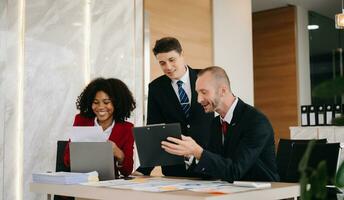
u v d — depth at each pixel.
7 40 3.59
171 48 2.81
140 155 2.17
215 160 2.00
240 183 1.91
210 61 5.40
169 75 2.86
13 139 3.58
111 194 1.84
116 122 2.75
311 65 8.10
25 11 3.71
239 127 2.21
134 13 4.51
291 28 7.64
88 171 2.29
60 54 3.94
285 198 1.88
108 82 2.74
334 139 4.68
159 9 4.78
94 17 4.21
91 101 2.72
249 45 6.11
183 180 2.21
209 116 2.87
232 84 5.74
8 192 3.52
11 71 3.60
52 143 3.83
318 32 8.34
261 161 2.26
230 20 5.77
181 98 2.90
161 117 2.96
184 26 5.06
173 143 2.07
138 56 4.52
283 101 7.65
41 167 3.74
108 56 4.29
